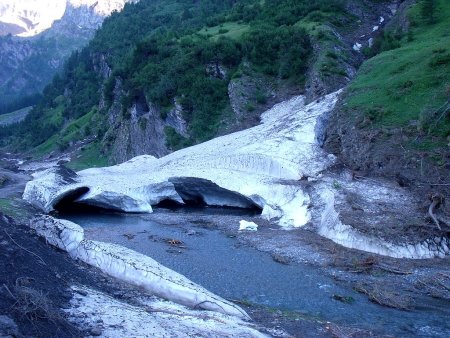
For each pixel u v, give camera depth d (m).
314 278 23.95
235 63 72.12
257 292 22.11
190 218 38.16
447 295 21.86
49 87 181.50
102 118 115.56
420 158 33.22
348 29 72.31
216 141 53.84
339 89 54.09
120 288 19.14
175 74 73.94
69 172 49.94
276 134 46.44
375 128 38.03
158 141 73.62
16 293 13.81
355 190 33.91
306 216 34.28
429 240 26.78
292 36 69.56
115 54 137.12
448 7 59.78
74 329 13.47
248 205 42.97
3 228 18.12
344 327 18.14
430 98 37.38
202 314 17.08
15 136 170.00
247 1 103.56
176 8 152.25
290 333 17.12
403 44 55.22
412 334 17.84
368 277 24.02
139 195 42.66
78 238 22.72
